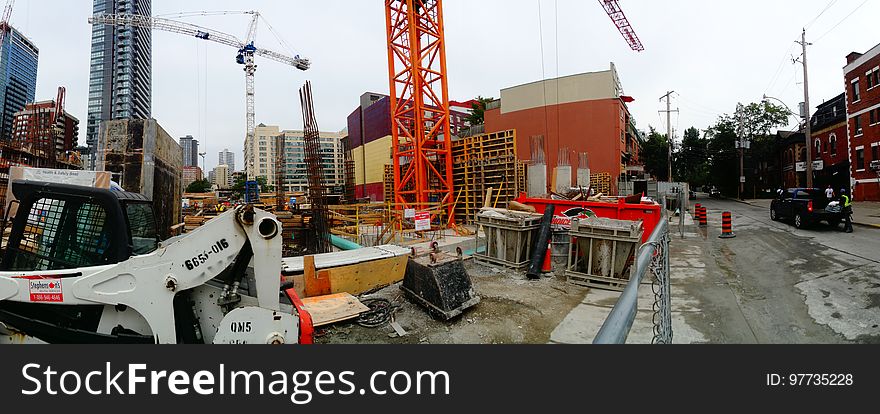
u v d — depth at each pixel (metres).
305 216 13.62
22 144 16.94
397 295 6.08
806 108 23.80
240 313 3.19
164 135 9.91
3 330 3.36
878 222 14.31
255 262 3.30
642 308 5.54
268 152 104.38
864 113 24.47
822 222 16.06
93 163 23.27
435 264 5.39
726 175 48.69
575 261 6.93
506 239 8.10
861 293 6.00
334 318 4.89
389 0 20.22
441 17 19.50
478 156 19.03
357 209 13.41
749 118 45.03
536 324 4.93
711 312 5.36
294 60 79.38
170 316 3.14
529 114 35.47
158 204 9.32
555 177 19.34
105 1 92.38
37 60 67.44
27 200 3.48
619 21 43.53
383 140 47.34
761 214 22.39
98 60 90.31
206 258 3.22
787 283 6.81
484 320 5.05
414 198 21.66
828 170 29.80
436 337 4.48
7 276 3.14
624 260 6.48
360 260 6.56
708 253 10.13
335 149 93.12
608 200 12.12
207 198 23.95
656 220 8.97
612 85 32.44
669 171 41.72
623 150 35.88
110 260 3.23
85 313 3.30
